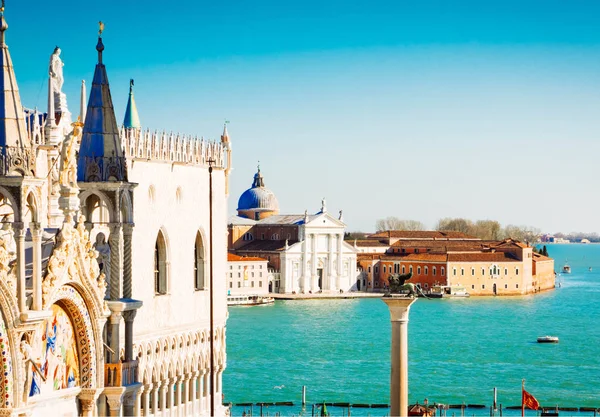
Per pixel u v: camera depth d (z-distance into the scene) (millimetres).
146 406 132500
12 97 73375
